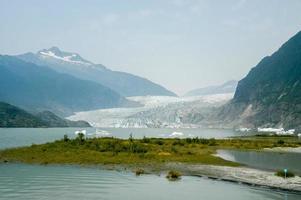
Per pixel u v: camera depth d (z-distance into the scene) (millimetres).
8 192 52375
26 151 93875
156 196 50500
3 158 84812
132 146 101125
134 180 62125
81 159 84000
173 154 94500
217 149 122500
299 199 48500
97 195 51000
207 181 61219
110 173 68812
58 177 64250
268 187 55969
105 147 101312
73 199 48656
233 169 73375
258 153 111438
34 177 64125
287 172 67062
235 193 52062
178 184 58781
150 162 81562
